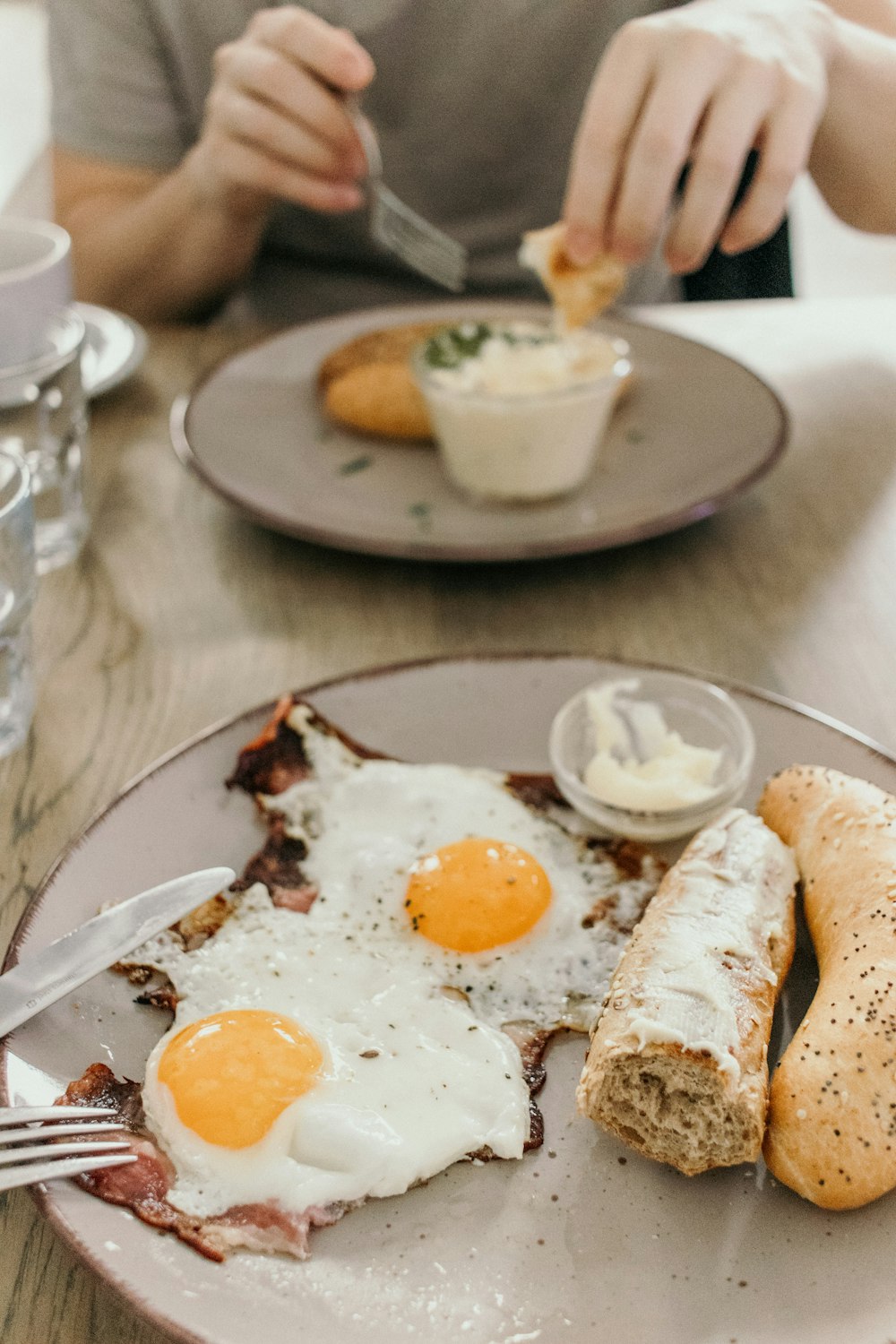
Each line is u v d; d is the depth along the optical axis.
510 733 0.57
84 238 1.05
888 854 0.48
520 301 0.90
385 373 0.78
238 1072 0.45
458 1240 0.43
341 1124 0.45
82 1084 0.46
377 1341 0.41
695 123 0.68
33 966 0.48
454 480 0.73
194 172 0.97
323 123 0.85
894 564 0.68
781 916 0.48
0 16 3.53
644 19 0.72
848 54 0.83
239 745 0.56
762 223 0.73
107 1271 0.42
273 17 0.87
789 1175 0.43
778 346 0.87
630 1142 0.45
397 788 0.55
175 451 0.77
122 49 1.07
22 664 0.60
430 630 0.65
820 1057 0.44
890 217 0.91
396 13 1.01
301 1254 0.43
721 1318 0.41
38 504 0.71
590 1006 0.49
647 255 0.71
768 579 0.68
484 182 1.08
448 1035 0.48
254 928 0.50
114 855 0.52
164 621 0.66
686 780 0.54
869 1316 0.41
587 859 0.53
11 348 0.72
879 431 0.78
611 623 0.65
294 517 0.69
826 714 0.59
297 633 0.65
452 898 0.50
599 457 0.75
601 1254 0.43
